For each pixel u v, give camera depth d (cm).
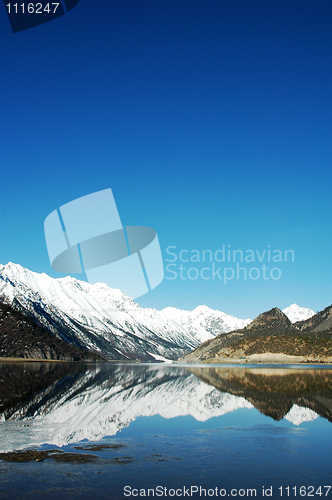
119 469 2128
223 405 4381
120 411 3981
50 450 2488
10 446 2584
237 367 14988
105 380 8375
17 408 4134
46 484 1903
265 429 3127
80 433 2964
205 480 1975
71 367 17412
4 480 1956
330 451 2491
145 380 8369
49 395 5312
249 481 1970
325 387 6128
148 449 2525
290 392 5550
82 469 2123
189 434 2948
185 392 5722
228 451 2481
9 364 18425
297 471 2119
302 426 3238
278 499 1759
